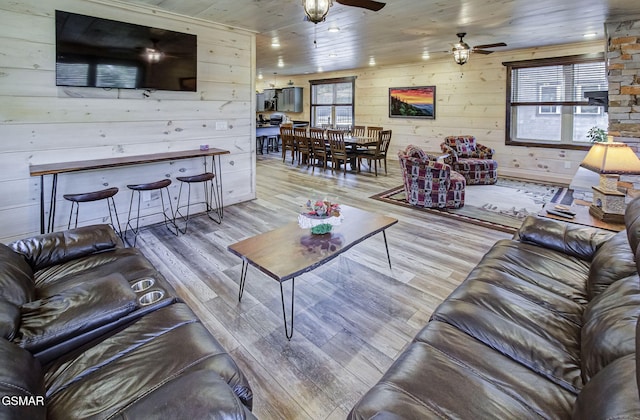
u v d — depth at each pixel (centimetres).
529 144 704
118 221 399
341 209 328
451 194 495
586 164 285
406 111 895
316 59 793
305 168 816
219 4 375
